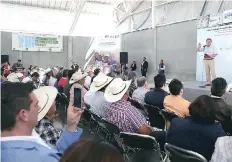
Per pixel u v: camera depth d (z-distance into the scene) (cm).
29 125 101
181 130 198
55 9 1709
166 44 1285
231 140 164
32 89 110
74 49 1809
